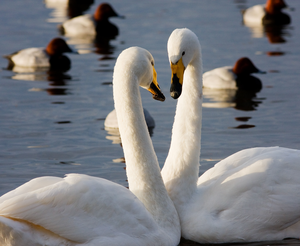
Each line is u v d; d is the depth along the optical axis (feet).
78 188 25.55
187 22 110.73
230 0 142.00
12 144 46.78
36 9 132.67
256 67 74.13
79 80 71.97
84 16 114.62
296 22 116.67
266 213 29.50
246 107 59.31
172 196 31.30
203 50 88.12
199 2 137.59
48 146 46.42
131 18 118.83
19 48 92.63
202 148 45.60
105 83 69.77
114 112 53.16
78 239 25.36
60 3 141.79
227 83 70.49
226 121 53.72
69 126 52.34
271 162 29.96
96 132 50.70
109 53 89.30
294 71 74.79
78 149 45.83
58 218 25.00
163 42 92.12
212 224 29.66
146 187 29.07
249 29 107.45
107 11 114.32
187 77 31.63
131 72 28.02
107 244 25.66
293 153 30.86
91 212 25.70
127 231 26.40
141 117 28.81
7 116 55.26
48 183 26.18
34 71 79.56
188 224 30.40
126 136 28.86
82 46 96.99
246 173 29.91
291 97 62.54
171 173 31.65
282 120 53.26
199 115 31.68
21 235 24.34
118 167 41.68
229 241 29.81
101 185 26.30
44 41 99.30
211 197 30.45
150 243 27.02
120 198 26.55
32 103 60.49
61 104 60.08
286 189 29.58
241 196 29.73
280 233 30.30
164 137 49.32
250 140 47.29
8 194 25.66
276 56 83.92
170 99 62.28
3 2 138.10
